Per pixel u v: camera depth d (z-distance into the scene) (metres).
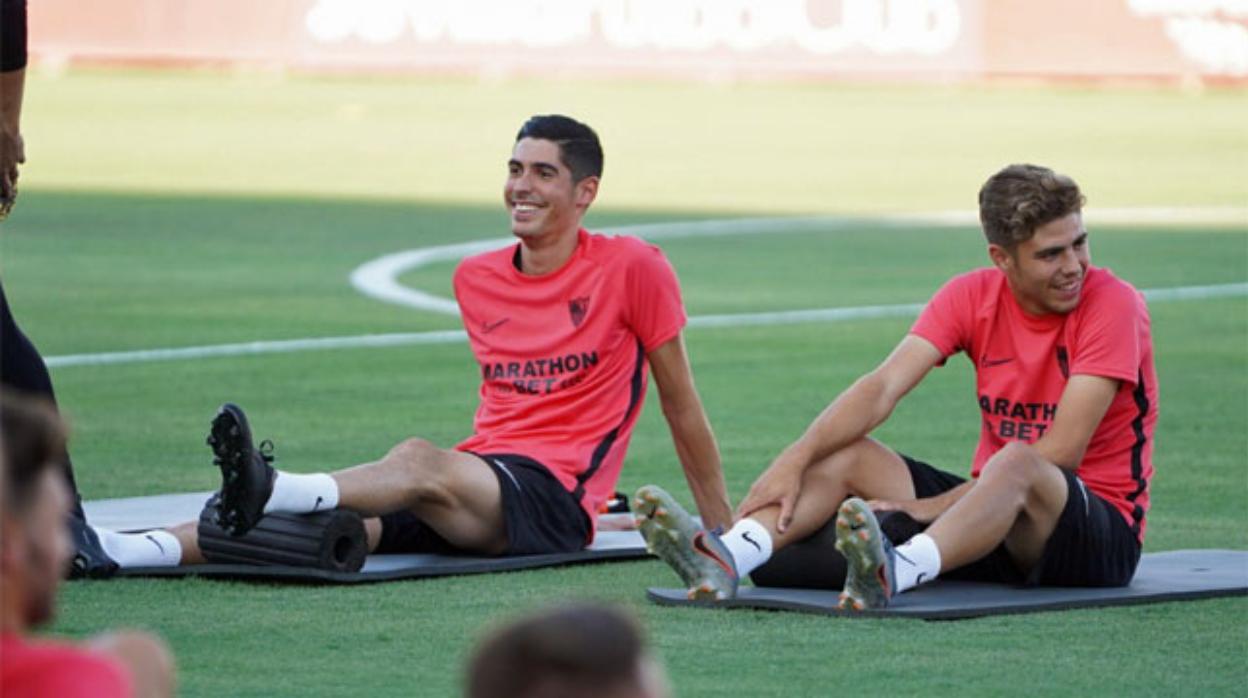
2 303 17.72
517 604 18.05
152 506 22.95
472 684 6.76
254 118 93.19
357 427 29.73
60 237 54.97
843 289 46.56
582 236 21.09
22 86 18.73
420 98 103.75
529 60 114.06
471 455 20.08
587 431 20.77
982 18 113.31
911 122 94.69
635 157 79.81
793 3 112.50
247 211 62.00
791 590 18.47
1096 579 18.39
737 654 15.98
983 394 19.12
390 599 18.22
